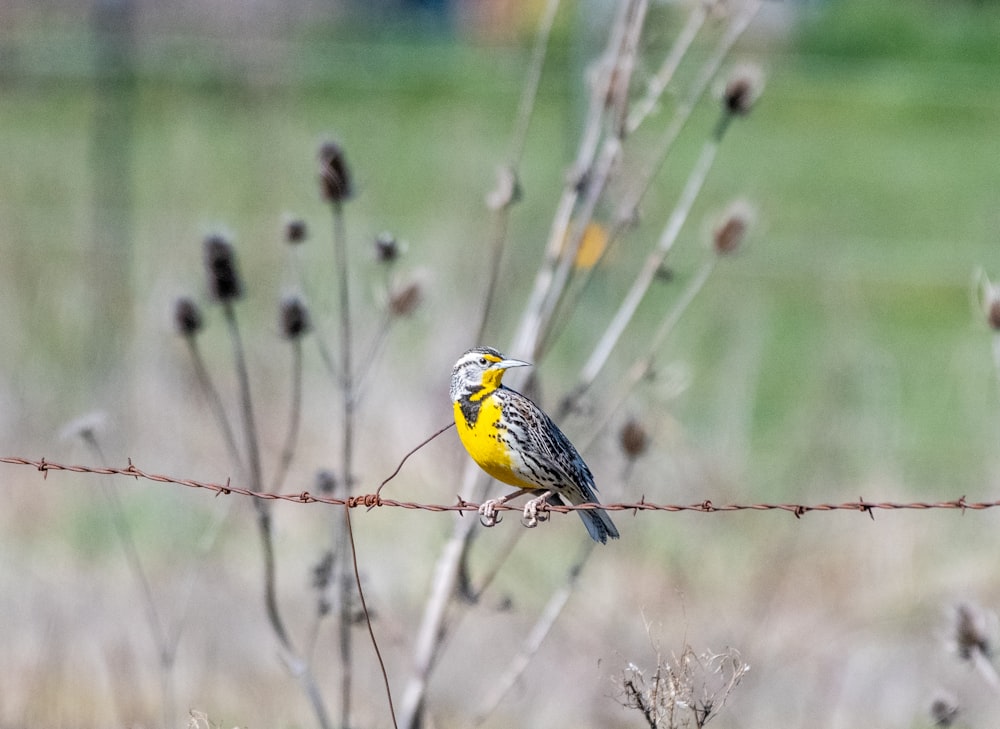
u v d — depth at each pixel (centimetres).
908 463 1452
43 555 1299
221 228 874
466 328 1484
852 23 4303
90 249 1805
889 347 1920
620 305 1494
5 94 3412
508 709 1055
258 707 1027
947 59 4253
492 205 927
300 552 1299
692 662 761
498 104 3634
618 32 945
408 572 1233
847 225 2694
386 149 2986
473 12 4838
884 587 1234
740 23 962
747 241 974
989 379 1708
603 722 1016
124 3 2342
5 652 1090
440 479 1357
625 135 938
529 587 1230
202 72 3041
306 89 3431
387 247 873
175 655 1106
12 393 1505
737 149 3375
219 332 1570
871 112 3822
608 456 1307
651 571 1260
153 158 2658
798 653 1142
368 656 1116
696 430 1449
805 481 1390
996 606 1188
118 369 1520
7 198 2244
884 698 1091
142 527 1360
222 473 1385
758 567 1246
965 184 3136
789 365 1762
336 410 1425
